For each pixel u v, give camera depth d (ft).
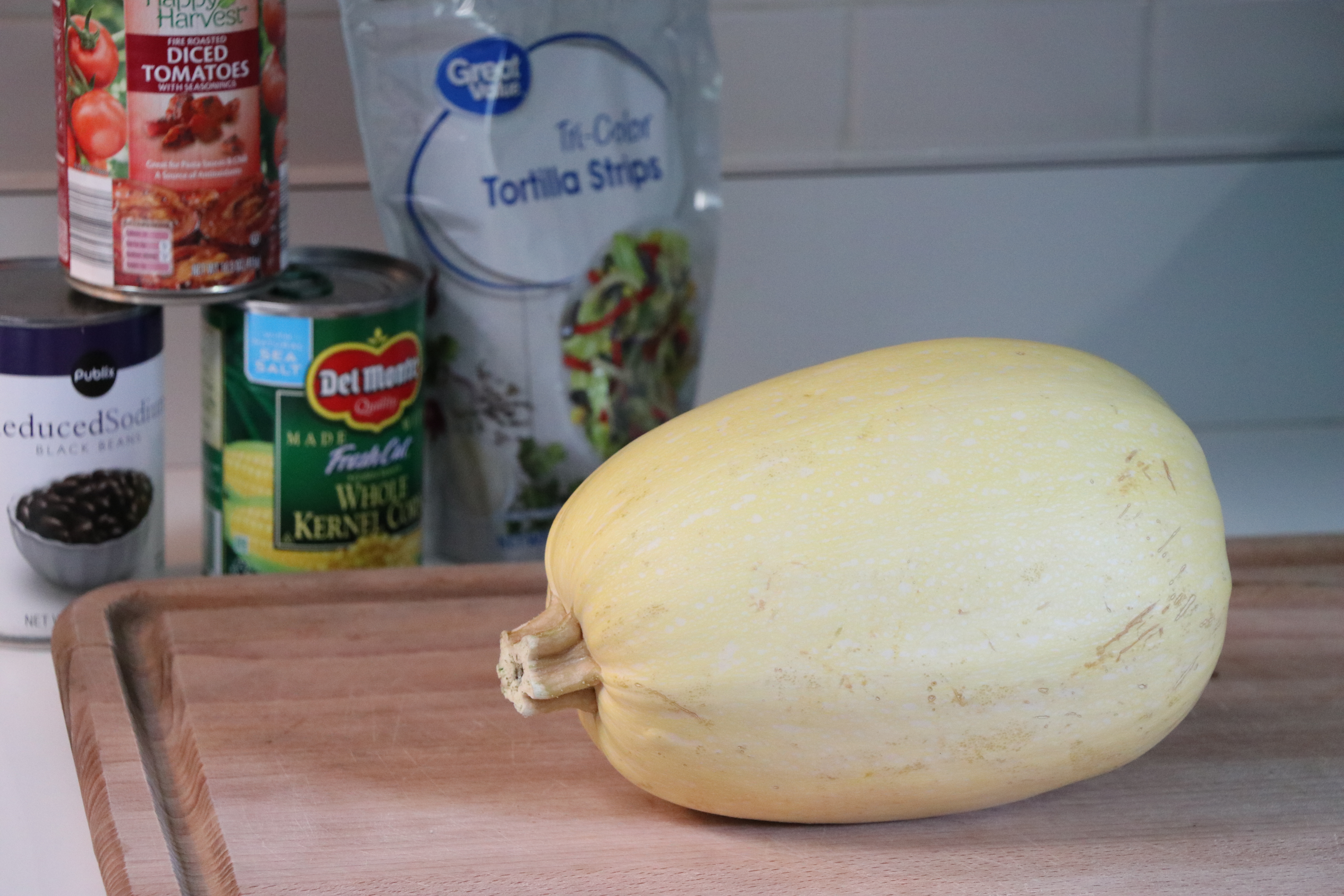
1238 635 2.39
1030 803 1.91
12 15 2.61
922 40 3.01
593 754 2.02
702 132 2.68
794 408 1.77
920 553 1.63
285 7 2.22
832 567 1.63
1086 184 3.21
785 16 2.94
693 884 1.72
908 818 1.83
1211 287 3.36
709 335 3.18
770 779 1.70
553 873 1.74
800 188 3.09
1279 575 2.58
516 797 1.90
